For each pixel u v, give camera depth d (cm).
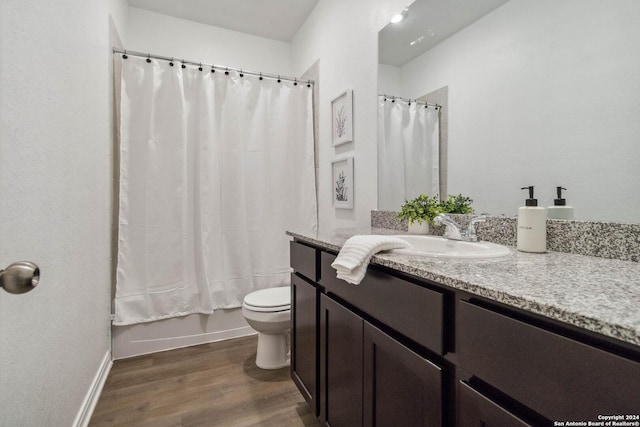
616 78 84
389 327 88
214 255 229
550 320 50
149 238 209
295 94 256
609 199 86
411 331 77
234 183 234
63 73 115
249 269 240
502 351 55
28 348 88
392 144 172
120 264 200
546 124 102
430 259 85
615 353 41
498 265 77
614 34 85
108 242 191
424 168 153
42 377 97
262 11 260
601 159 88
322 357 128
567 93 96
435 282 70
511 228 111
